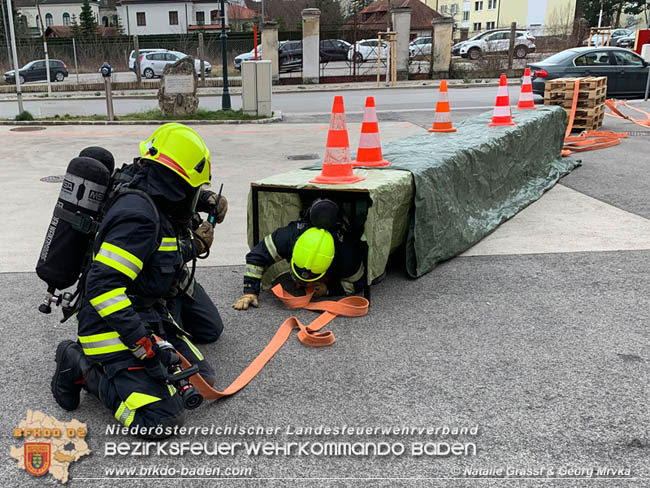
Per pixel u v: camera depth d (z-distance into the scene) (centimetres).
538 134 730
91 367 274
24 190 768
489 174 593
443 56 2639
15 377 324
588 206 661
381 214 407
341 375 324
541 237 561
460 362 335
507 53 2972
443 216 484
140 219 249
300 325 368
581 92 1048
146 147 270
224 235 589
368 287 416
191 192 270
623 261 492
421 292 439
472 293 435
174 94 1509
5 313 407
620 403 293
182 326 343
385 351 350
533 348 350
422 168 466
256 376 323
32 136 1258
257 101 1491
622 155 920
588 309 403
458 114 1502
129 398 260
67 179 260
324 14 5812
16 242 563
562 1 6494
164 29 6481
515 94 1888
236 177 835
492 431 273
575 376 319
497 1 7031
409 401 298
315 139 1173
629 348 348
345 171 423
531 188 706
